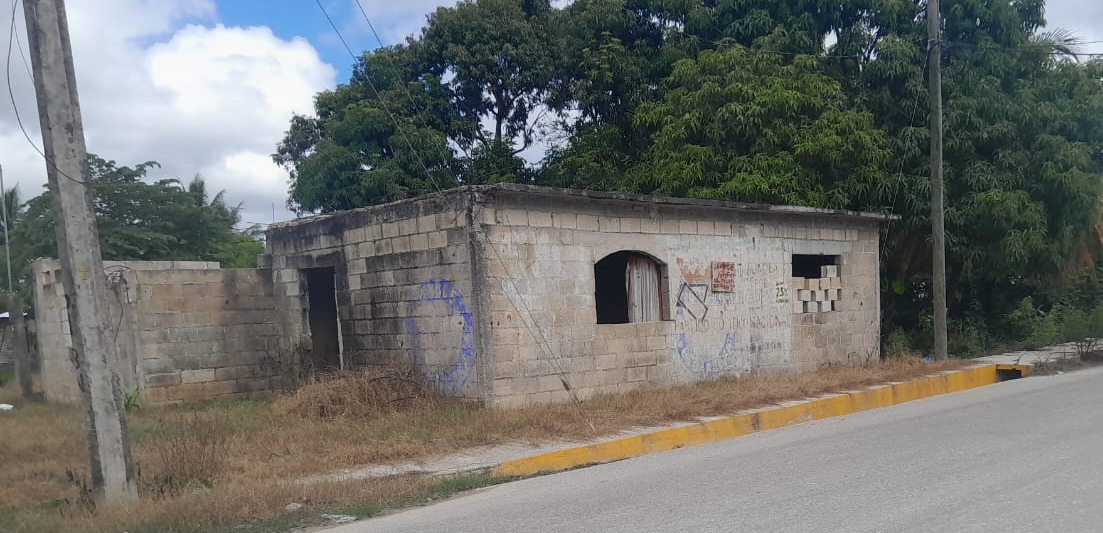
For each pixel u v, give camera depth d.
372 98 23.34
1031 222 17.28
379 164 21.97
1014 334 21.02
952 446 8.35
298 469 8.14
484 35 23.58
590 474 8.07
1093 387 12.55
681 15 21.83
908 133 18.11
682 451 9.14
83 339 6.89
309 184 22.05
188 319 13.26
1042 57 19.03
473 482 7.65
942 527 5.51
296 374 13.76
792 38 19.33
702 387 12.74
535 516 6.38
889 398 12.95
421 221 11.67
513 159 23.55
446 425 9.91
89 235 6.97
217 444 8.87
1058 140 17.86
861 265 16.48
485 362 10.79
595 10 22.62
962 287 21.95
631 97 22.17
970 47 18.83
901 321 21.39
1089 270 22.72
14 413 12.59
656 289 13.00
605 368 12.08
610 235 12.25
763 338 14.45
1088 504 5.95
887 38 18.67
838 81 19.06
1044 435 8.67
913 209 17.89
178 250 26.11
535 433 9.48
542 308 11.38
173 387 13.03
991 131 17.88
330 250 13.32
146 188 26.11
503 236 11.02
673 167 17.55
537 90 24.52
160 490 7.20
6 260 24.48
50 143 6.81
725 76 18.19
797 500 6.43
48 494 7.47
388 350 12.30
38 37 6.80
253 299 13.98
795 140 17.27
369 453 8.62
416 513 6.70
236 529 6.32
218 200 30.95
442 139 22.30
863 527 5.59
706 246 13.62
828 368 15.18
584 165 21.09
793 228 15.12
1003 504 6.02
